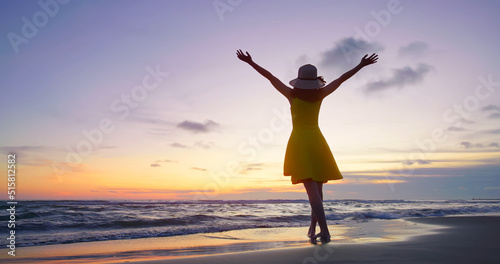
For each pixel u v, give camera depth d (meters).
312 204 3.54
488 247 3.11
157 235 5.81
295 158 3.51
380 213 10.42
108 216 9.50
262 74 3.71
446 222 7.58
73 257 3.62
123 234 5.94
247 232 5.89
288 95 3.66
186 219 8.34
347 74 3.59
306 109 3.57
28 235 5.97
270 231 6.00
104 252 3.95
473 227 6.15
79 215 9.65
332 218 8.99
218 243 4.52
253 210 12.52
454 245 3.26
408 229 5.69
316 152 3.49
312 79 3.62
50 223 7.75
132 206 13.39
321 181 3.52
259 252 2.99
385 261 2.36
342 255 2.65
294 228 6.62
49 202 16.88
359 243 3.43
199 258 2.82
